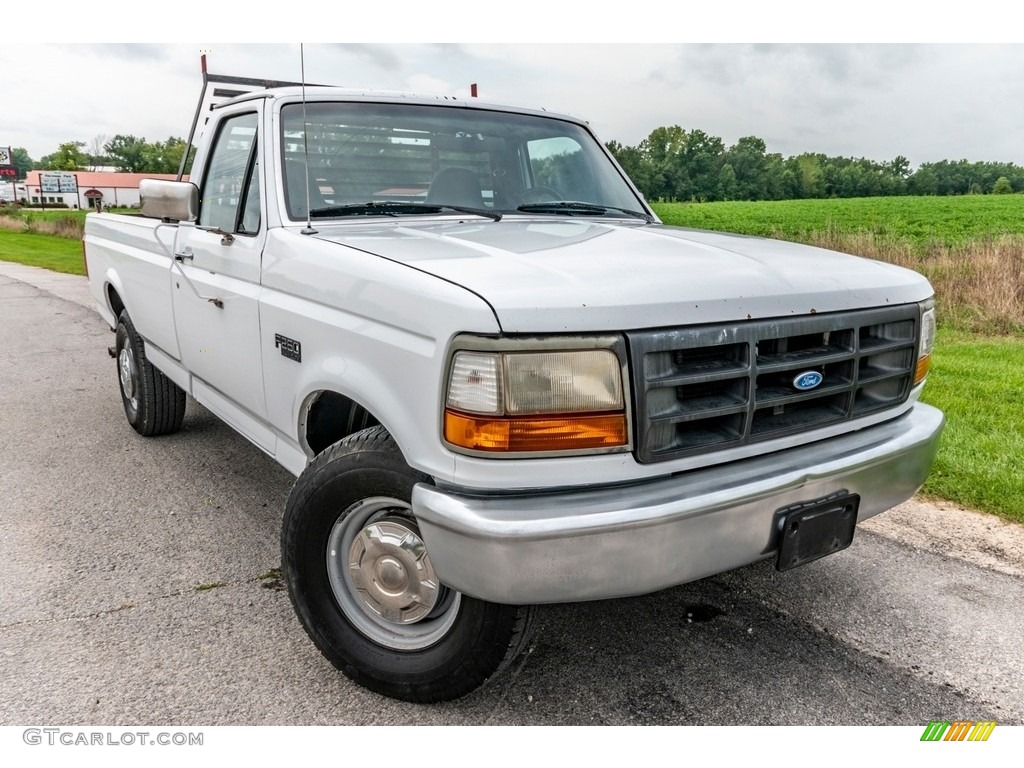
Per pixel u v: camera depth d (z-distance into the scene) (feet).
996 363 25.13
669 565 7.16
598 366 6.93
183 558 11.89
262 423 11.16
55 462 15.94
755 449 7.92
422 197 11.39
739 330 7.55
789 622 10.36
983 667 9.39
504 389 6.75
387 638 8.59
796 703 8.70
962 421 18.28
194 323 12.54
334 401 9.58
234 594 10.84
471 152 12.01
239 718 8.30
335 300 8.49
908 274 9.66
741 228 94.94
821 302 8.18
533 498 7.00
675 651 9.67
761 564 12.01
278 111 10.85
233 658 9.36
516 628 7.70
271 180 10.36
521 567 6.75
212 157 12.62
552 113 13.48
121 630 9.89
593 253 8.48
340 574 8.79
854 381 8.56
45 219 126.00
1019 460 15.65
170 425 17.22
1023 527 13.24
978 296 34.45
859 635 10.06
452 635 8.04
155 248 14.33
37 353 27.02
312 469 8.58
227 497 14.26
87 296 42.63
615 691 8.87
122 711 8.38
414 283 7.43
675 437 7.41
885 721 8.42
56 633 9.79
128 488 14.62
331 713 8.41
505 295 6.87
